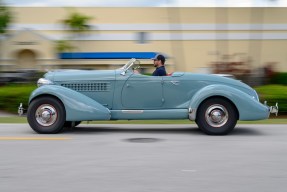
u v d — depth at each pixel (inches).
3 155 311.1
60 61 1190.9
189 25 1217.4
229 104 391.9
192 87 399.5
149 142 363.3
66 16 1203.9
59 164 282.7
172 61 1219.9
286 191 225.8
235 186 233.9
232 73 929.5
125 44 1218.0
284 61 1222.9
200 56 1217.4
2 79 983.6
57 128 401.1
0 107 693.3
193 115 392.2
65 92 396.5
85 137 389.7
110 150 328.2
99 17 1216.2
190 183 239.0
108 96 405.4
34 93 398.3
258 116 387.5
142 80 402.3
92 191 225.0
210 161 291.6
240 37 1211.9
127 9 1219.2
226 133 396.5
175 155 310.2
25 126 470.6
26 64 1221.1
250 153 318.0
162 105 402.6
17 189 228.7
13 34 1186.0
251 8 1212.5
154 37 1218.6
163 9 1220.5
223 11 1211.2
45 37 1178.6
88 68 1211.2
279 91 655.1
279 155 311.6
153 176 253.1
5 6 1027.9
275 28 1219.9
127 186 233.3
